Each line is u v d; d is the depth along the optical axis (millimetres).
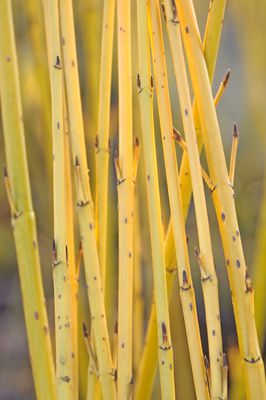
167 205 974
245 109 1360
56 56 670
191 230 1301
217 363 656
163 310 666
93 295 677
